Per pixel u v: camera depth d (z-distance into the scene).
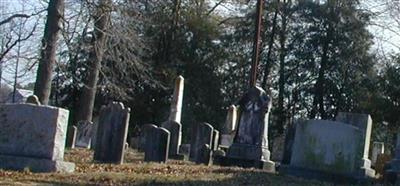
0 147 13.86
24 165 13.58
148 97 47.53
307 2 50.91
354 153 16.47
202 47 50.69
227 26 52.69
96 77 33.25
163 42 49.59
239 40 51.75
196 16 50.91
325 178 16.34
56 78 42.69
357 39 49.16
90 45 28.78
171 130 26.23
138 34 35.88
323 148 16.59
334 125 16.58
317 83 50.59
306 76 51.19
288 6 51.97
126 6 30.28
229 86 51.47
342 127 16.52
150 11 45.38
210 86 50.12
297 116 51.44
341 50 49.56
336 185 15.52
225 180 14.64
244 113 21.52
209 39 50.88
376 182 17.03
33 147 13.74
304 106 51.22
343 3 49.69
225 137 31.95
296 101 51.44
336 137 16.53
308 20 51.00
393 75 45.38
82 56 34.88
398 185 16.41
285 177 16.12
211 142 25.66
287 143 20.69
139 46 30.77
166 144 19.80
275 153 35.50
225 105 50.72
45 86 25.16
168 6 49.28
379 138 45.75
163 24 49.50
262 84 52.22
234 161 20.88
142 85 46.97
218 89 50.34
